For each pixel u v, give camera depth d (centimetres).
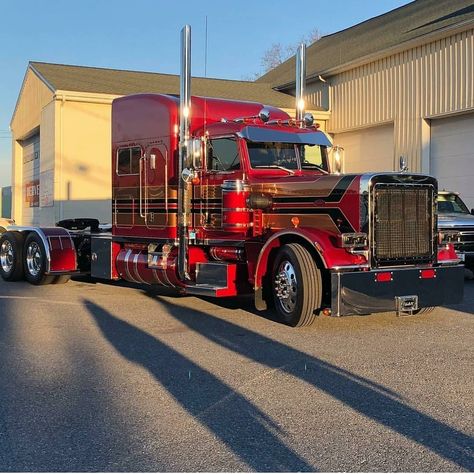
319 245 730
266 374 568
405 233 762
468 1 2044
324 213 771
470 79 1720
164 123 941
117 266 1050
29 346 683
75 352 656
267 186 835
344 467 371
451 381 544
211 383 541
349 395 506
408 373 570
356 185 738
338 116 2269
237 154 855
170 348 671
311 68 2403
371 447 400
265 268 810
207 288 855
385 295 738
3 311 907
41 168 2156
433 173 1895
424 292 767
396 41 2005
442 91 1816
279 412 467
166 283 959
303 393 512
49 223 2027
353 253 731
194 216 906
